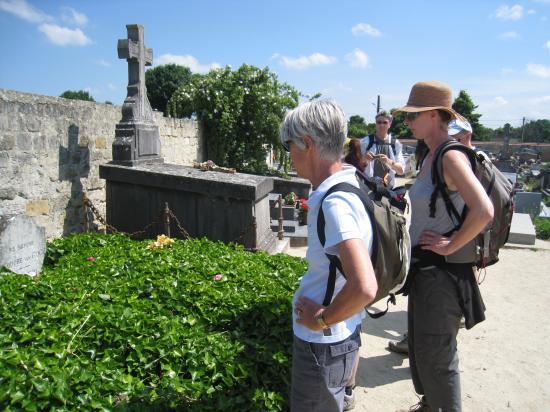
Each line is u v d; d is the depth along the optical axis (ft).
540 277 21.24
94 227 22.67
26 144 18.33
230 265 13.05
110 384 7.23
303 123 5.38
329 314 5.02
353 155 13.37
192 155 40.09
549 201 54.75
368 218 5.34
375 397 10.71
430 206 7.53
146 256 13.58
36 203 19.03
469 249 7.57
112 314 9.14
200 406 7.41
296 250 25.22
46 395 6.45
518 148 141.38
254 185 18.51
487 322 15.67
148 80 111.65
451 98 7.83
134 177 20.18
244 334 9.65
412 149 107.86
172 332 8.86
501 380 11.76
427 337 7.59
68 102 20.98
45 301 9.67
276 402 7.83
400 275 6.15
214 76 43.60
